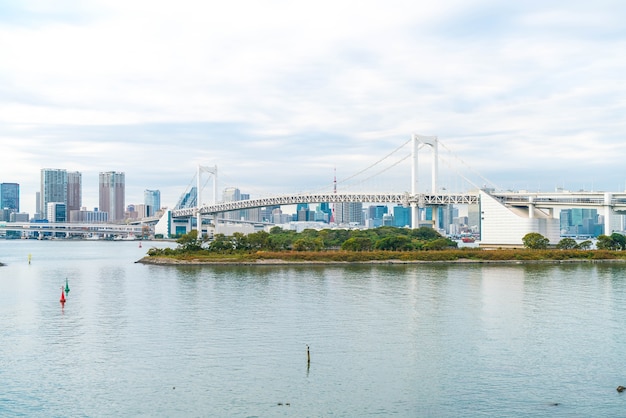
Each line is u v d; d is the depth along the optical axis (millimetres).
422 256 194125
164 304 108438
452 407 57656
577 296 115812
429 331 85375
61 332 85812
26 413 56500
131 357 73000
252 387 62844
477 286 130875
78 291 127438
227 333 84562
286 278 147750
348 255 192625
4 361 71500
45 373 67250
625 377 65562
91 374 66875
